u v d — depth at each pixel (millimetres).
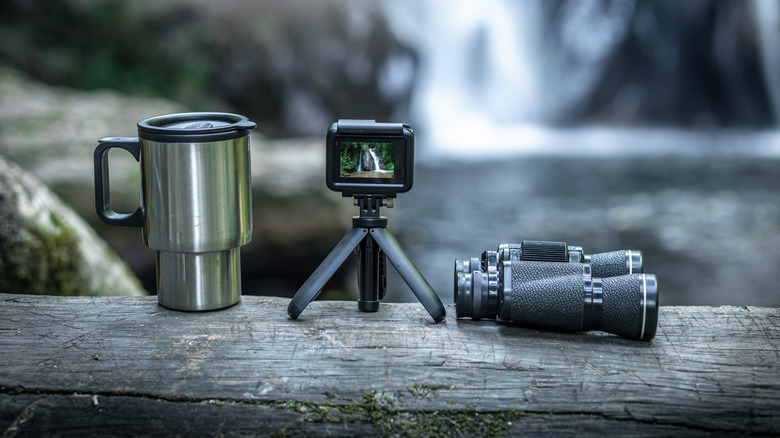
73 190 2502
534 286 1031
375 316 1085
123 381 963
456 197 5383
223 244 1068
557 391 954
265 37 6363
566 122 9578
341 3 6828
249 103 6453
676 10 9094
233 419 928
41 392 951
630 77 9445
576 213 4910
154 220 1060
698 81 9430
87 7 5781
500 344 1023
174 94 5902
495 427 922
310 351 1010
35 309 1091
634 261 1061
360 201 1073
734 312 1089
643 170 6527
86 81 5652
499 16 9305
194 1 6164
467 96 9328
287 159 2996
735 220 4688
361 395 950
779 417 929
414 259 3865
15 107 3188
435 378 970
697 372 978
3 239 1274
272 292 2629
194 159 1042
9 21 5637
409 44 7477
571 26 9367
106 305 1104
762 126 9492
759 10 9188
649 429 920
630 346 1021
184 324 1061
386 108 7426
